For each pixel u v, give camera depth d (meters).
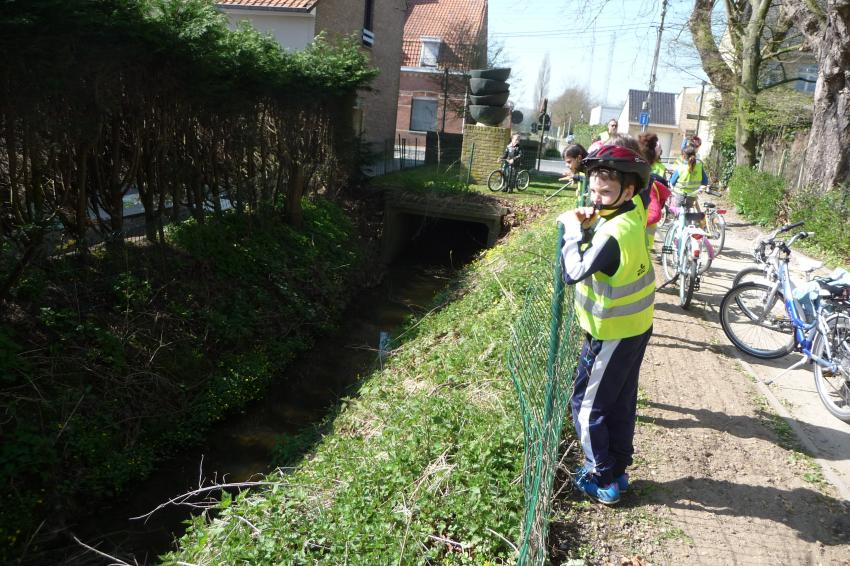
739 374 6.00
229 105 10.41
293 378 9.59
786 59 23.00
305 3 17.94
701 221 8.53
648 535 3.68
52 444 6.21
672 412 5.15
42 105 7.18
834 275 5.51
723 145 24.83
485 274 10.76
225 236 10.91
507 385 5.26
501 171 18.48
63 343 7.12
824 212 12.27
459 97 33.66
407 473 4.25
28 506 5.76
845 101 13.09
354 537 3.71
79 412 6.74
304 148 13.27
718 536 3.69
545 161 45.34
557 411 3.46
